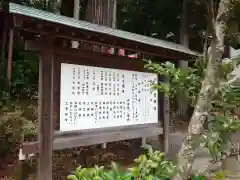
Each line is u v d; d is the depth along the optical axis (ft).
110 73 14.32
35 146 11.49
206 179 6.56
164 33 43.37
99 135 13.56
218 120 5.25
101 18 22.75
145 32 43.70
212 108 5.57
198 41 37.83
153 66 7.04
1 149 16.72
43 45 11.66
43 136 11.57
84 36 11.80
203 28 35.73
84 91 13.19
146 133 16.03
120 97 14.76
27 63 31.83
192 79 6.33
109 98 14.25
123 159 17.90
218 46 4.75
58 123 12.31
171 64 6.82
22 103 25.04
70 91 12.69
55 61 12.34
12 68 30.76
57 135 12.17
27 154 11.52
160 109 17.44
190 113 33.65
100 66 13.92
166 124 17.26
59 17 12.39
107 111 14.11
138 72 15.72
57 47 12.13
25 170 15.42
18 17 9.32
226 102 5.47
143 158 6.04
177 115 31.81
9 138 17.03
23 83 29.60
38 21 9.82
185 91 6.43
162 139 17.40
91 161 17.51
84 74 13.24
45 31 10.68
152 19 42.50
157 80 16.69
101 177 5.99
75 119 12.80
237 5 4.91
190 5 36.04
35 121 20.18
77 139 12.68
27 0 30.37
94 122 13.53
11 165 16.02
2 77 27.81
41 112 11.64
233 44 6.57
